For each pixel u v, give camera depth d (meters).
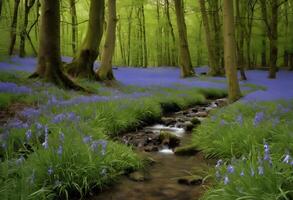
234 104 12.31
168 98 16.05
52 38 15.50
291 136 6.17
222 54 41.62
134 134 9.96
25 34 29.62
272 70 31.72
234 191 4.29
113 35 21.84
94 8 19.80
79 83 16.94
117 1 36.62
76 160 5.59
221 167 5.61
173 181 5.95
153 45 59.00
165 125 11.91
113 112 10.41
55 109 9.93
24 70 19.48
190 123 11.47
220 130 8.15
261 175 4.24
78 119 8.42
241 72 30.98
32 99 11.40
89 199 5.18
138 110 11.94
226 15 15.52
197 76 31.53
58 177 5.21
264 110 10.14
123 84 21.14
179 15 31.45
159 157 7.66
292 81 27.14
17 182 4.67
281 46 38.75
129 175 6.20
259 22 42.88
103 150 5.91
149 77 27.89
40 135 6.97
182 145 8.86
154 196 5.30
